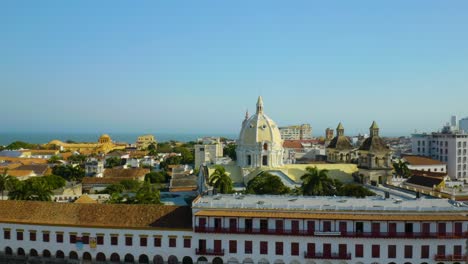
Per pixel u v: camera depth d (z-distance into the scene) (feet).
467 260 269.44
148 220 289.74
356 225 272.92
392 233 268.82
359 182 489.67
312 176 373.61
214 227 280.72
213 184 415.64
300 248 273.75
